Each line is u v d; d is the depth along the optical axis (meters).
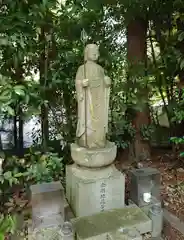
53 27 5.33
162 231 3.95
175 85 6.20
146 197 4.22
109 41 5.86
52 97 5.85
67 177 4.36
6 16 4.13
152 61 6.52
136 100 5.91
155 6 5.68
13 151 6.63
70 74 5.54
